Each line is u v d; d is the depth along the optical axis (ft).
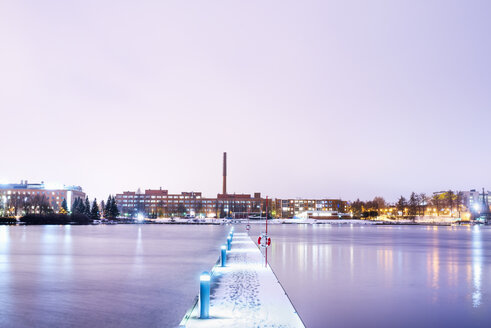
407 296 62.34
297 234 260.21
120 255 121.60
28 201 610.65
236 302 49.47
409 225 549.13
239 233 269.03
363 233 283.79
